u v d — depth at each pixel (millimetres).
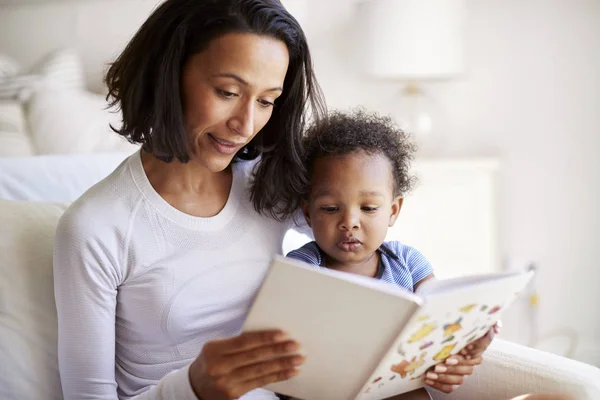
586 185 2604
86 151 2055
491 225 2438
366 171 1237
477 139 2611
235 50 1021
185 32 1033
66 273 1064
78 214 1072
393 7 2385
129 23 2377
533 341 2680
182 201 1144
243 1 1034
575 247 2637
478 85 2588
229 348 874
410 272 1327
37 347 1196
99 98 2232
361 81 2605
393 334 860
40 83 2180
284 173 1222
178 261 1117
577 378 1128
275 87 1070
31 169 1467
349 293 824
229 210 1185
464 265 2465
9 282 1210
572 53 2545
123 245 1082
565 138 2586
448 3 2377
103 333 1077
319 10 2568
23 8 2385
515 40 2555
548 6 2529
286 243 1449
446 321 913
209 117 1046
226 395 909
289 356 891
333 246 1257
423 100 2596
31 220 1272
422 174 2430
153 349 1141
